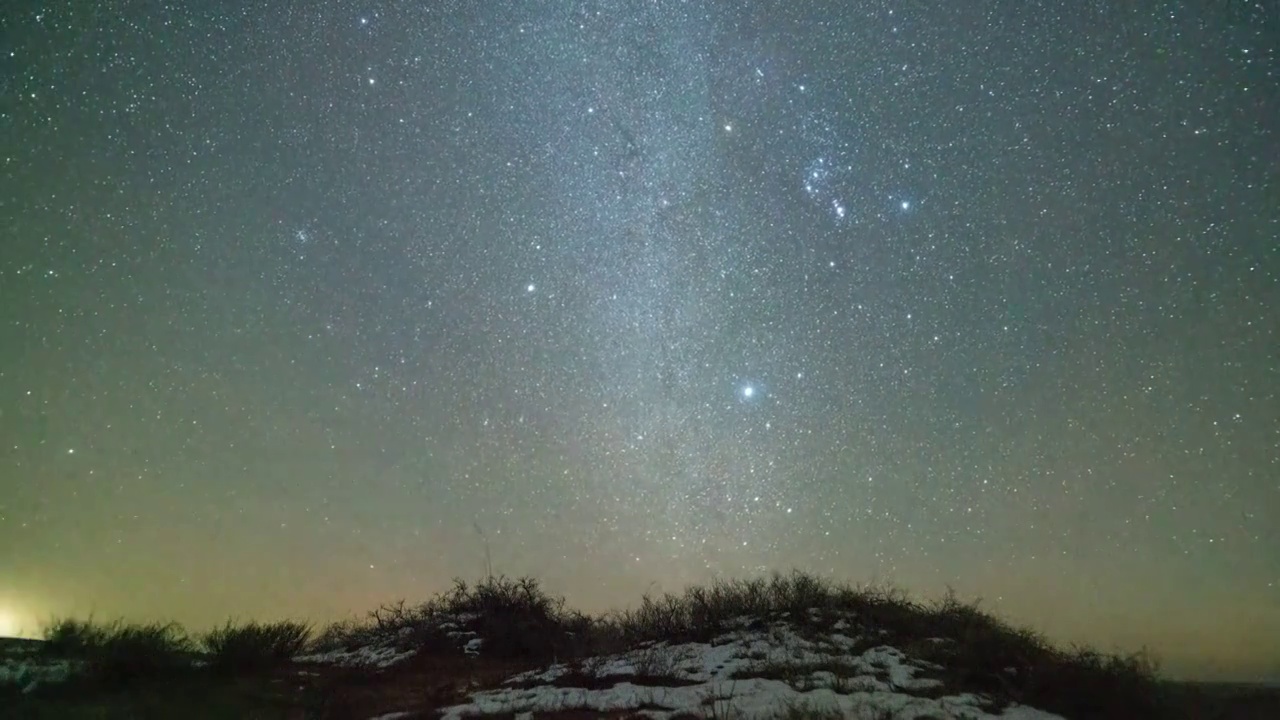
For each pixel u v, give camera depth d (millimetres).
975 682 9484
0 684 9539
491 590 14031
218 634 11867
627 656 11578
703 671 10180
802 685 9164
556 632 13359
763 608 12422
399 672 11422
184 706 8961
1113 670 9398
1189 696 9781
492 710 8750
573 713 8539
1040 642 10562
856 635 11188
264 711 8992
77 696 9328
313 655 12750
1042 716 8523
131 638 10898
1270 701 10000
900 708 8289
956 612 11531
